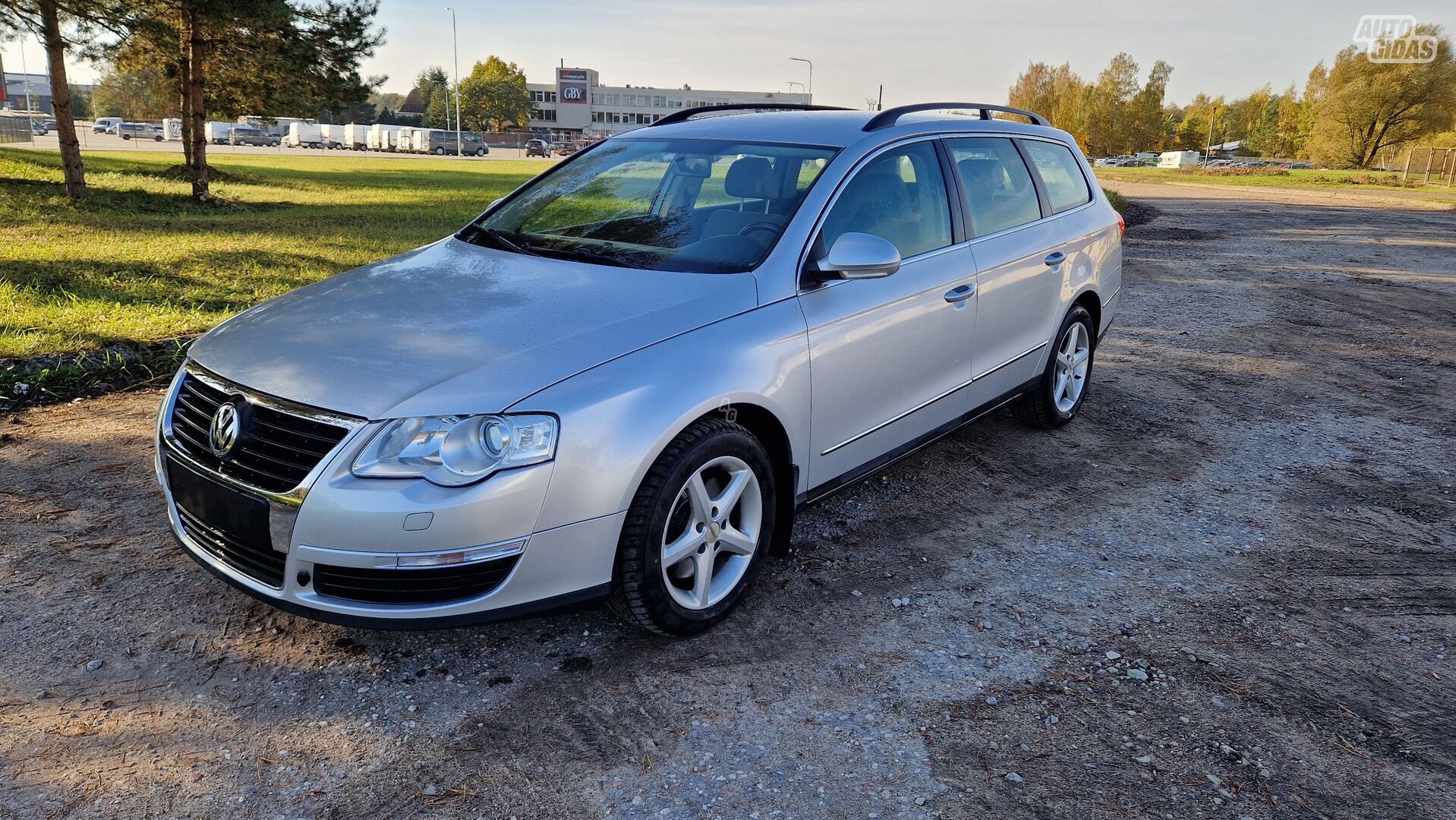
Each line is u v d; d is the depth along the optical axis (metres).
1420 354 7.55
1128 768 2.54
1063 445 5.20
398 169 33.75
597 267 3.41
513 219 4.05
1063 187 5.18
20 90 99.50
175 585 3.35
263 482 2.68
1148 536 4.06
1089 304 5.39
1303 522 4.26
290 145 71.62
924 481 4.59
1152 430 5.50
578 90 134.00
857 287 3.56
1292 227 17.84
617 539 2.80
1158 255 13.09
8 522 3.79
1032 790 2.45
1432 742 2.69
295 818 2.29
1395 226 18.53
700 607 3.08
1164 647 3.16
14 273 8.02
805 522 4.08
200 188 17.66
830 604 3.38
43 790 2.35
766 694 2.84
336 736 2.60
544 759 2.53
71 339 5.94
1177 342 7.77
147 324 6.40
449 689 2.82
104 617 3.14
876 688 2.88
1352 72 70.12
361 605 2.61
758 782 2.46
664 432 2.79
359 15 20.55
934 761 2.56
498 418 2.58
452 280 3.39
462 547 2.56
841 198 3.64
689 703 2.79
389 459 2.54
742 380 3.03
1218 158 115.38
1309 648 3.18
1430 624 3.36
